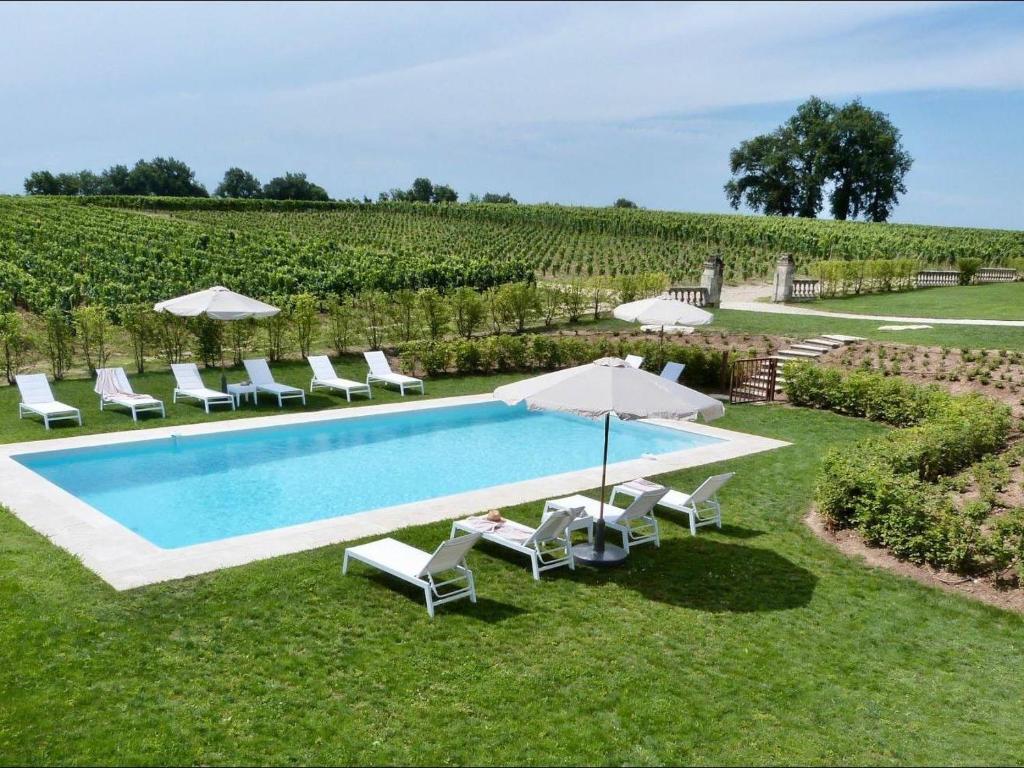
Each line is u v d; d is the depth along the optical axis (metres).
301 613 7.52
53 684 6.07
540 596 8.33
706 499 10.50
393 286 31.42
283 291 29.86
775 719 6.17
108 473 13.18
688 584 8.80
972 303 30.67
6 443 13.69
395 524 10.22
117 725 5.62
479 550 9.62
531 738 5.76
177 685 6.16
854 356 20.91
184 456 14.38
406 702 6.12
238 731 5.63
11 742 5.36
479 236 64.06
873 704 6.45
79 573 8.14
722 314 28.55
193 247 40.75
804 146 91.19
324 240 47.72
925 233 60.41
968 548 9.00
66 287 25.56
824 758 5.70
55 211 52.56
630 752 5.65
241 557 8.84
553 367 22.97
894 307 30.42
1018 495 11.06
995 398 16.44
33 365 19.39
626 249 58.34
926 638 7.66
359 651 6.88
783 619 7.97
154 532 10.63
